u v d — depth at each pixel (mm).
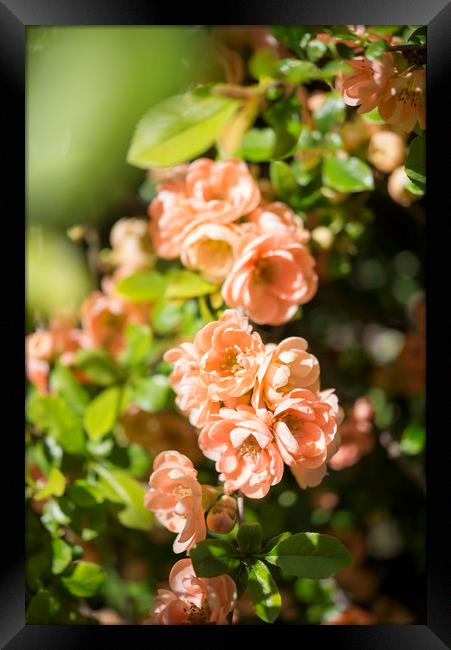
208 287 659
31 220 828
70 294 868
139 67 739
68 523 682
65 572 673
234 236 623
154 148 655
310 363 560
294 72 650
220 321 570
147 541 827
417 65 624
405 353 931
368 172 710
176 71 742
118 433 789
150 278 722
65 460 699
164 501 582
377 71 615
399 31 645
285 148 673
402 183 753
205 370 559
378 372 958
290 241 619
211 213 628
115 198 835
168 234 650
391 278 1002
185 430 792
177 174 747
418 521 938
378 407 938
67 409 705
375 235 953
